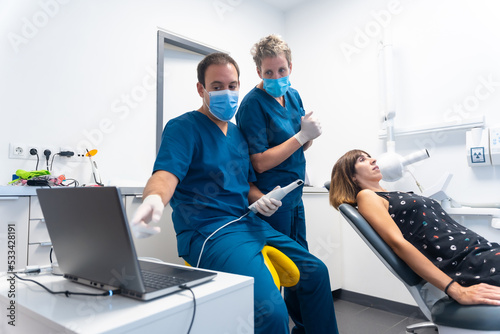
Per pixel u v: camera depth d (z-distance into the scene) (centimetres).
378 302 215
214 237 99
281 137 134
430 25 201
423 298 116
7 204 131
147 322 51
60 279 75
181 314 56
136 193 161
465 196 183
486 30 180
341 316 198
